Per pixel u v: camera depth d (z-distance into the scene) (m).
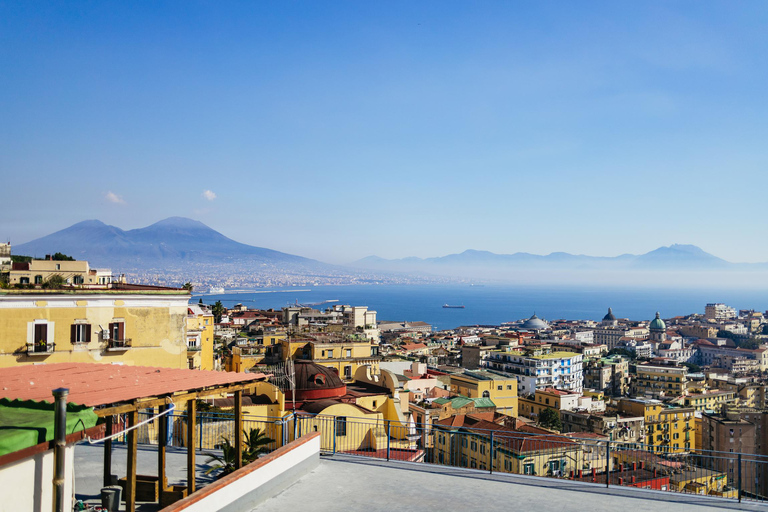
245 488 19.55
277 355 96.56
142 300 46.53
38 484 13.43
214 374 21.22
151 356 46.62
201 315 91.50
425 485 23.41
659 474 73.62
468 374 152.50
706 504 22.05
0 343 41.09
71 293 43.31
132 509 17.19
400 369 147.62
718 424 157.50
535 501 21.88
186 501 16.53
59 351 42.81
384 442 55.03
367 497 21.62
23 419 13.89
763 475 103.81
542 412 152.00
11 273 79.31
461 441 85.06
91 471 23.83
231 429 36.94
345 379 93.81
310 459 24.56
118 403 16.91
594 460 79.25
